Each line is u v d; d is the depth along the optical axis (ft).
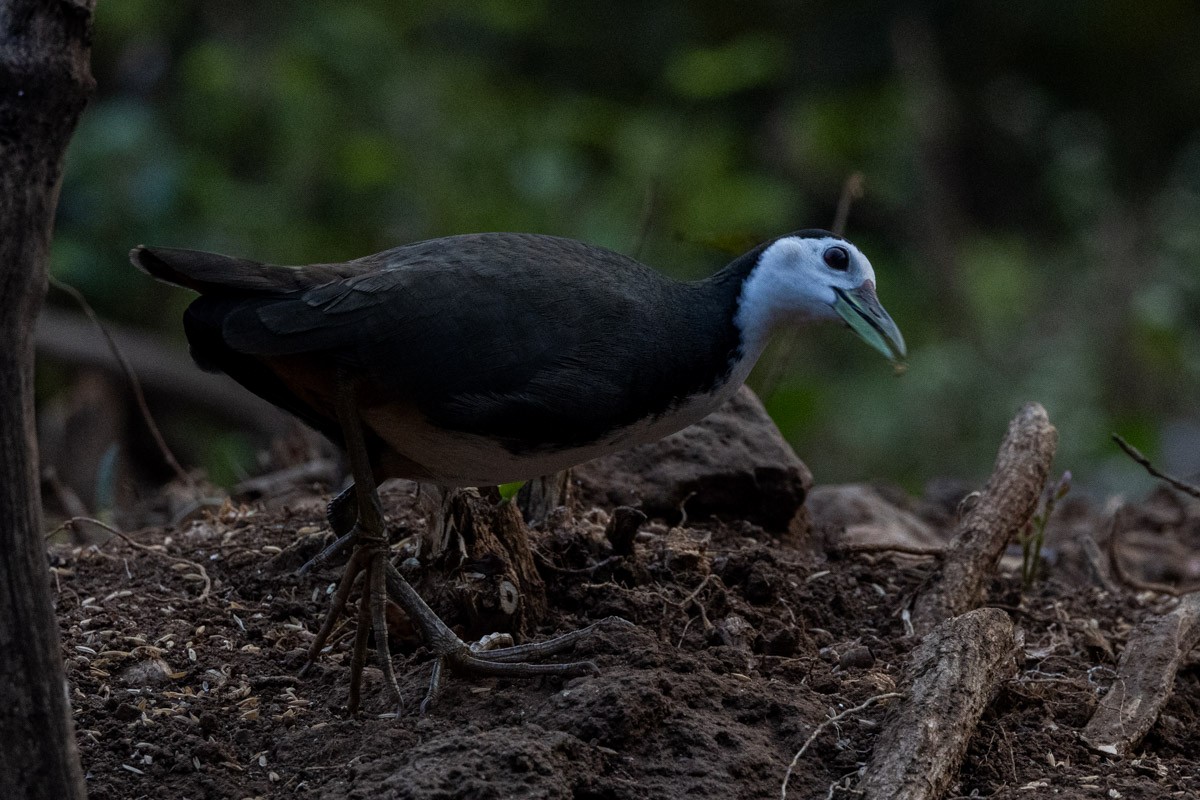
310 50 70.38
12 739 18.04
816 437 67.46
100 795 22.00
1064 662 28.22
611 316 23.89
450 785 20.52
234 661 25.96
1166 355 74.33
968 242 86.12
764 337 26.18
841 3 93.20
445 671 24.56
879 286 80.02
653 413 24.50
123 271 61.36
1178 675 28.12
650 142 74.69
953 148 90.43
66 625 26.81
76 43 18.12
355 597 27.71
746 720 23.40
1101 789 22.98
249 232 63.46
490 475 24.82
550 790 20.47
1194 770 24.41
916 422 67.21
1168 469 63.77
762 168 86.53
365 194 68.18
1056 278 81.46
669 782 21.70
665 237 70.79
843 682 25.29
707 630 26.32
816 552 33.86
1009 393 67.72
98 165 60.49
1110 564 33.81
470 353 23.02
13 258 17.74
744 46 74.79
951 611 28.58
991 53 95.50
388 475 25.23
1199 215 82.33
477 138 72.69
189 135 67.46
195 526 31.89
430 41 83.20
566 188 71.20
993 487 31.09
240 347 22.45
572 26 92.27
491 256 23.88
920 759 22.16
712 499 32.60
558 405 23.40
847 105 88.43
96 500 41.63
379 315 22.72
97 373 58.90
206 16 71.00
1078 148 89.04
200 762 22.97
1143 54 96.78
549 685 24.13
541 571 27.43
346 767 22.35
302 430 42.47
